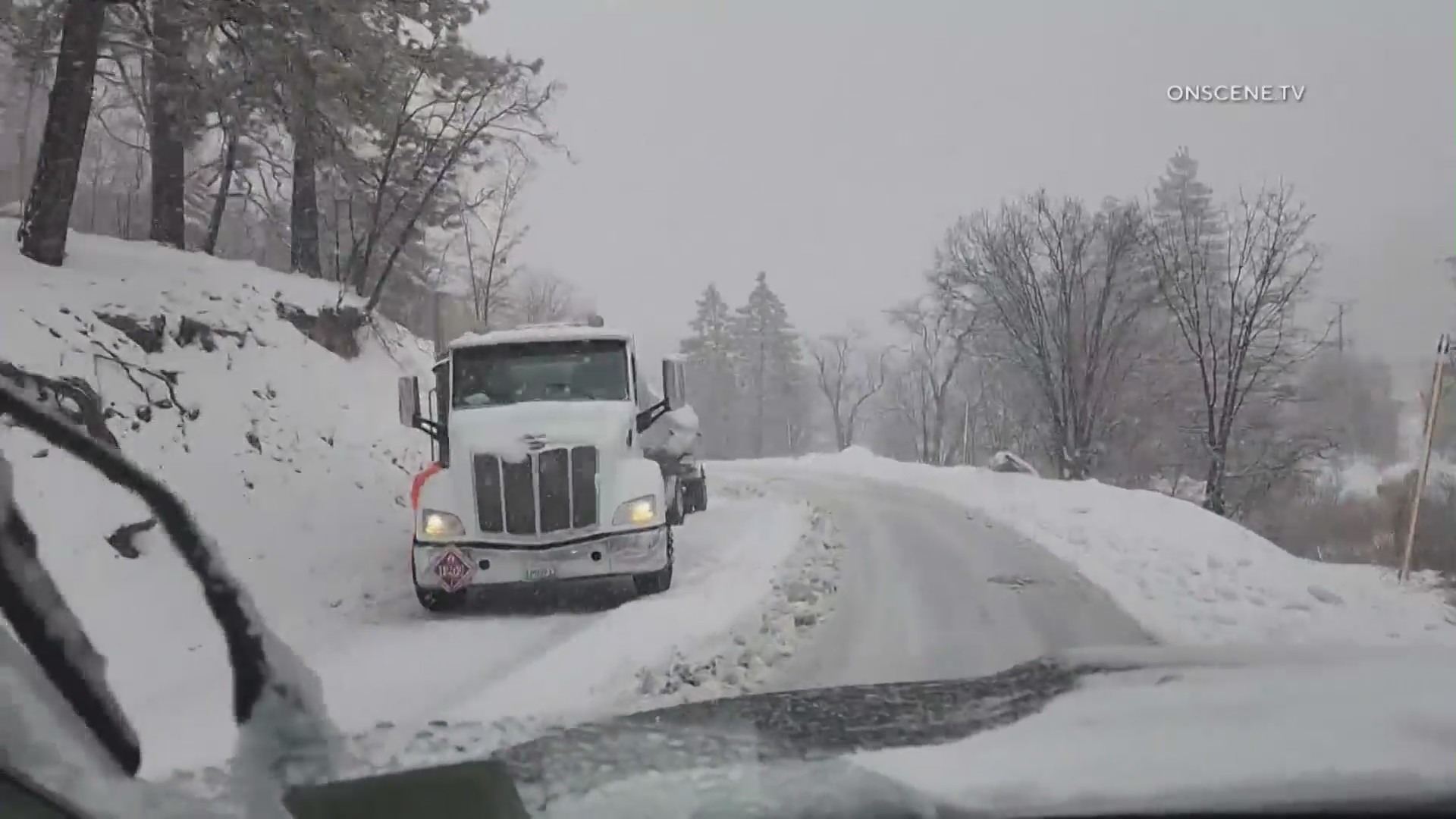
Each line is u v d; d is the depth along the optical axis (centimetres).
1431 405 1497
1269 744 294
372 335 1920
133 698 627
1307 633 834
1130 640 802
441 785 268
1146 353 4028
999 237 3669
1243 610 927
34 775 204
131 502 930
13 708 209
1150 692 367
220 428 1231
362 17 1480
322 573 1078
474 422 996
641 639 791
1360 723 314
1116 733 313
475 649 798
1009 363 4025
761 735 334
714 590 1001
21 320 1094
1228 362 3378
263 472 1220
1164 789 263
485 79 1923
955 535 1473
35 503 848
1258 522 3694
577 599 1026
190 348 1330
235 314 1483
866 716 361
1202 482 4181
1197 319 3322
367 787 262
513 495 947
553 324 1209
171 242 1914
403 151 1983
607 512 959
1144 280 3525
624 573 955
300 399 1444
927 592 1016
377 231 2011
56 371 1050
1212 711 333
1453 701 339
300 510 1197
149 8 1384
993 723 336
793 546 1337
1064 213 3597
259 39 1312
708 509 1845
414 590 1070
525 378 1079
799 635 823
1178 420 4103
